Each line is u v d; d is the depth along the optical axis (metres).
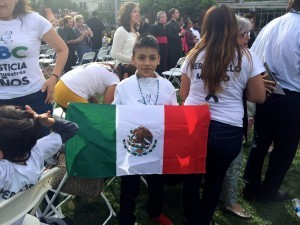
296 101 2.62
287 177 3.62
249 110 3.05
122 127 2.19
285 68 2.56
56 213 2.53
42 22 2.40
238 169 2.84
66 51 2.60
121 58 4.01
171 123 2.19
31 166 1.58
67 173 2.27
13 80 2.35
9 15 2.24
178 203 3.09
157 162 2.24
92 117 2.18
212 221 2.71
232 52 1.99
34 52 2.40
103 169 2.23
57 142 1.76
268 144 2.92
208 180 2.37
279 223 2.87
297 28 2.45
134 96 2.29
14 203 1.46
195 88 2.22
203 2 16.16
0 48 2.24
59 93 2.99
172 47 7.69
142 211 2.96
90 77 2.96
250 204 3.11
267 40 2.62
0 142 1.49
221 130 2.16
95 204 3.07
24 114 1.62
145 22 8.62
